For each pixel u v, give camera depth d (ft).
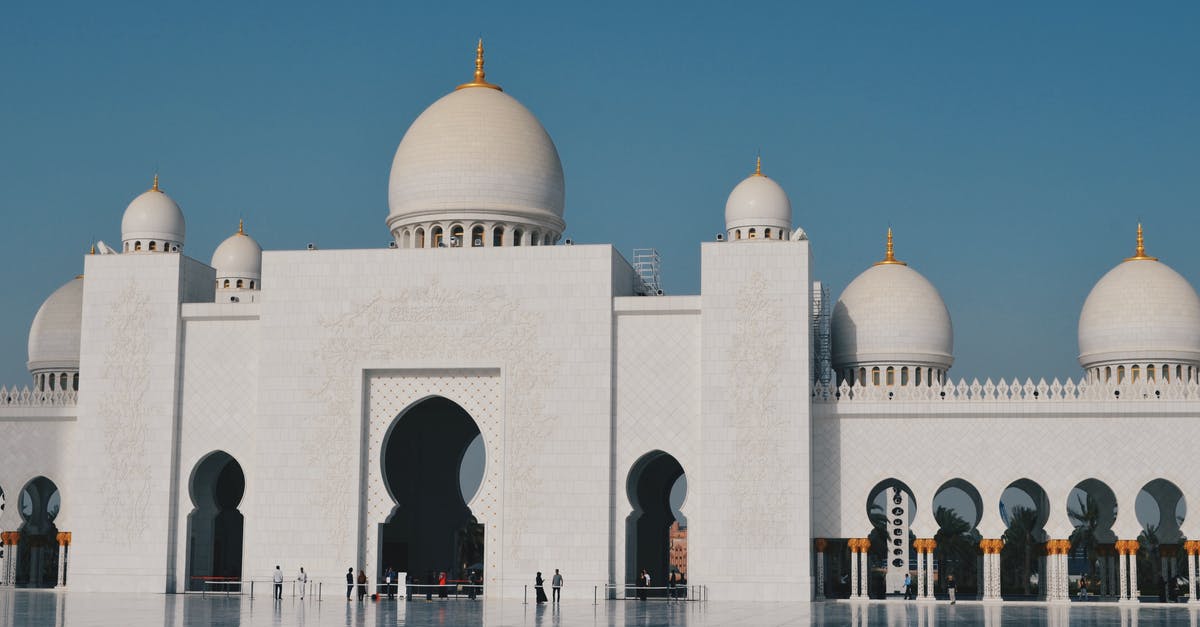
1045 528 203.92
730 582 198.08
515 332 206.59
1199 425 200.54
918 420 206.59
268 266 213.25
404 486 244.22
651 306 205.36
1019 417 204.23
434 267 209.87
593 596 199.00
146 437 212.84
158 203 236.02
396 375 209.97
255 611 159.63
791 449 199.00
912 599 214.90
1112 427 202.18
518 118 228.84
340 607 172.76
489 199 222.07
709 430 200.85
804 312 201.26
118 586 209.97
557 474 202.80
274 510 207.51
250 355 214.07
